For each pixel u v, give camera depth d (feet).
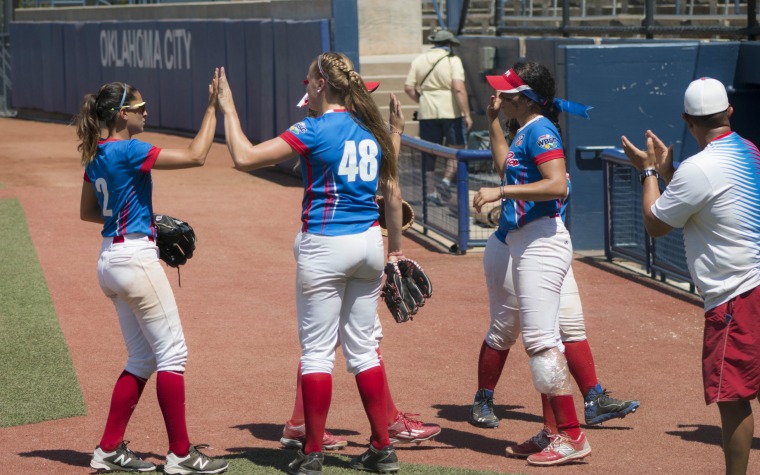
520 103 66.44
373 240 61.62
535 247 65.87
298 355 93.35
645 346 95.96
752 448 70.08
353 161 60.59
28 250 141.18
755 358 56.80
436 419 76.43
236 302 113.50
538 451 68.03
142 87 314.14
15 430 73.26
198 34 277.23
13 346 95.25
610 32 173.17
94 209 64.90
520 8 201.16
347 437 72.23
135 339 64.18
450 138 179.83
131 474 64.44
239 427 74.28
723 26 151.53
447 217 145.38
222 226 160.86
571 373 74.18
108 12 328.49
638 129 140.77
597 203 141.59
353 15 192.95
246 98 250.98
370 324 63.82
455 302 113.09
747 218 56.75
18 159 248.11
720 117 58.44
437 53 178.29
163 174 219.41
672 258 120.37
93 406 78.74
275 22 221.05
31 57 366.63
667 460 67.41
